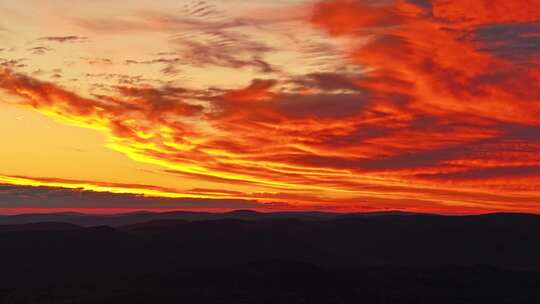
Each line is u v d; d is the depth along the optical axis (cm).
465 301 6550
